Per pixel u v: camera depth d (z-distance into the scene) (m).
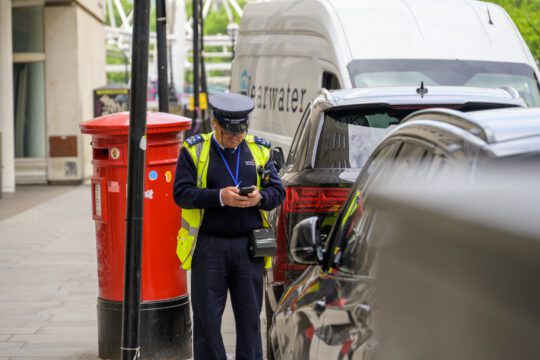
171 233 21.50
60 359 22.61
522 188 6.61
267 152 18.31
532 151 8.14
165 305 21.45
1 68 65.25
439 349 6.85
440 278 6.82
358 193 12.33
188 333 22.00
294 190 21.33
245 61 43.75
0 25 64.81
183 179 17.80
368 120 21.80
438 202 6.98
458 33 34.78
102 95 76.25
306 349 11.87
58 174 72.50
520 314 5.95
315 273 13.08
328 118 21.94
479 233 6.28
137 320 16.75
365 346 9.09
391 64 33.00
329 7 34.44
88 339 24.59
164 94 39.44
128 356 16.70
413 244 7.41
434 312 6.95
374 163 12.16
